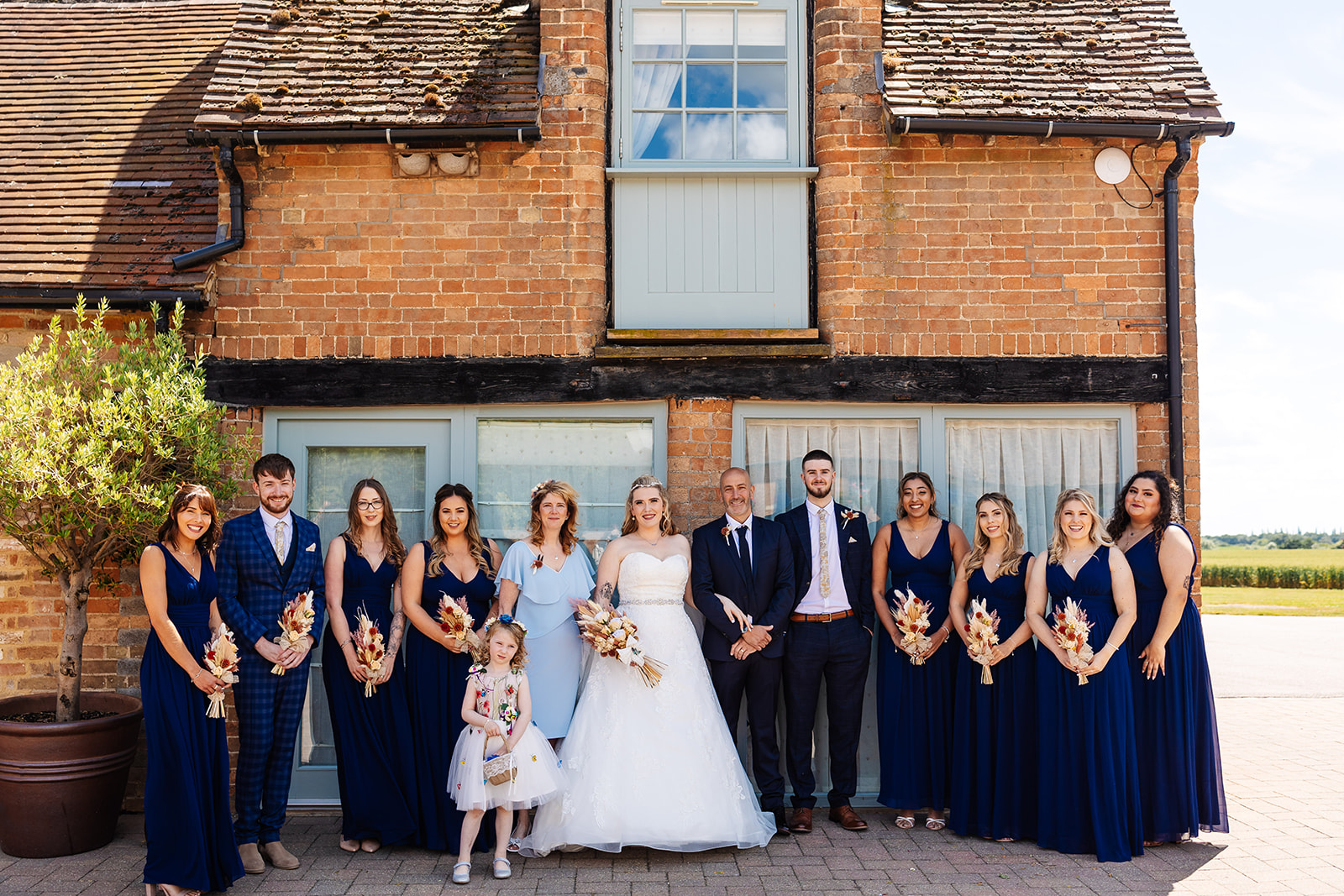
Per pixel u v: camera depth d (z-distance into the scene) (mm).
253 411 5777
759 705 5285
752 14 6238
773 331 5844
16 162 6527
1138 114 5660
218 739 4387
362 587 4988
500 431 5969
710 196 6039
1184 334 5914
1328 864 4715
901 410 5965
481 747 4500
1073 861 4777
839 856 4871
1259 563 40781
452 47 6223
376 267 5820
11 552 5621
